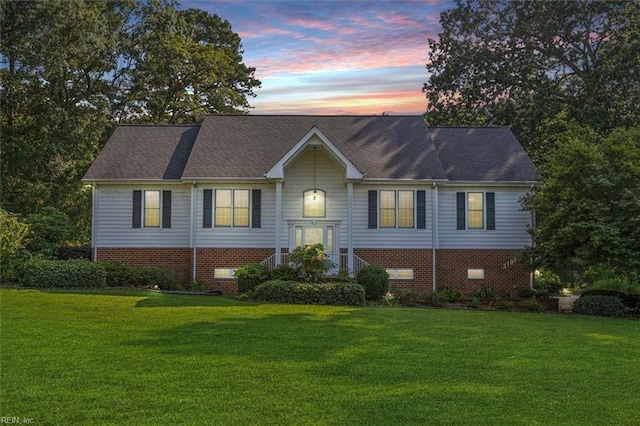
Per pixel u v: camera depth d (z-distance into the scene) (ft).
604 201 69.62
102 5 113.19
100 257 85.40
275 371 32.55
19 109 110.01
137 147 91.91
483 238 87.10
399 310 61.36
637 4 116.88
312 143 79.97
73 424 23.99
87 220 121.19
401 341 42.39
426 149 90.33
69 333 42.06
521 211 87.45
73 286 67.82
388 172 85.40
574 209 68.28
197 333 43.55
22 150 105.70
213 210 84.64
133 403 26.63
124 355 35.68
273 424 24.29
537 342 43.27
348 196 80.89
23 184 106.22
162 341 40.22
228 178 83.66
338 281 72.13
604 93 117.08
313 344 40.42
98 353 36.06
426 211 86.07
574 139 73.56
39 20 94.53
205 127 93.50
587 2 119.96
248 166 85.87
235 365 33.76
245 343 40.22
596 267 74.54
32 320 46.70
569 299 89.15
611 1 116.88
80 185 119.96
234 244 84.53
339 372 32.68
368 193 85.87
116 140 93.25
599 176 66.28
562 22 121.70
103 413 25.27
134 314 51.70
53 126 106.32
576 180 70.64
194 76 139.74
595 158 68.08
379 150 89.92
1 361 33.55
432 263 85.30
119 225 85.97
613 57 115.34
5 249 70.18
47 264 68.49
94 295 62.23
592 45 125.49
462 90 131.64
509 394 29.09
